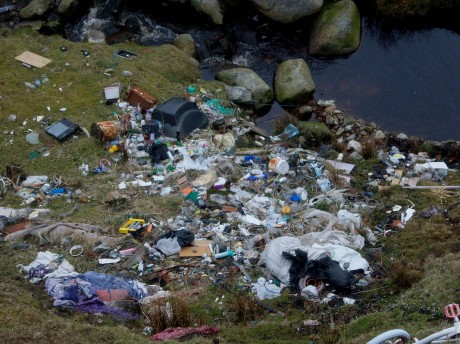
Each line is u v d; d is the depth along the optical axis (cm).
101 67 1490
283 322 852
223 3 1734
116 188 1178
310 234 1030
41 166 1230
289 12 1694
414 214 1121
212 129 1360
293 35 1731
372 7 1775
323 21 1678
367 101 1553
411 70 1634
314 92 1571
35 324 793
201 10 1720
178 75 1536
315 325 841
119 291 891
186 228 1072
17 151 1261
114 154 1262
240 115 1455
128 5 1786
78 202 1151
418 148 1392
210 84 1513
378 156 1349
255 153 1280
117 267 978
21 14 1688
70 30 1728
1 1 1769
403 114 1517
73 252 994
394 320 808
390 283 938
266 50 1703
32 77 1444
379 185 1237
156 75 1493
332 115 1501
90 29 1730
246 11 1759
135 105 1384
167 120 1316
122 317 860
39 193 1166
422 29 1747
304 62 1595
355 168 1291
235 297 914
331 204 1144
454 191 1180
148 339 804
